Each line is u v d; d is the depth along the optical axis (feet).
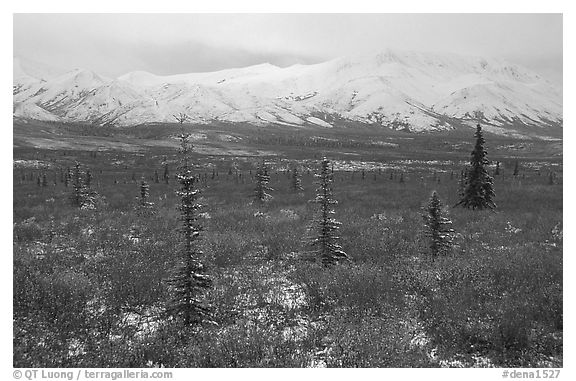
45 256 45.75
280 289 35.63
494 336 25.25
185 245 29.94
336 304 31.35
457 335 25.76
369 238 57.16
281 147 515.09
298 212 85.97
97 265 41.96
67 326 26.99
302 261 44.80
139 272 38.78
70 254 47.93
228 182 178.19
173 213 80.43
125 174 218.59
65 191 129.29
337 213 82.79
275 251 49.37
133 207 92.79
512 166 287.28
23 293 31.63
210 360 22.89
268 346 24.26
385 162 334.24
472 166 95.35
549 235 59.06
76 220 73.00
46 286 32.96
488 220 75.41
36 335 25.43
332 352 24.02
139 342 24.84
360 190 142.61
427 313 29.30
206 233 59.00
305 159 352.90
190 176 30.14
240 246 51.29
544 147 536.83
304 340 25.18
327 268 41.06
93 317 28.63
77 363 22.54
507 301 30.22
